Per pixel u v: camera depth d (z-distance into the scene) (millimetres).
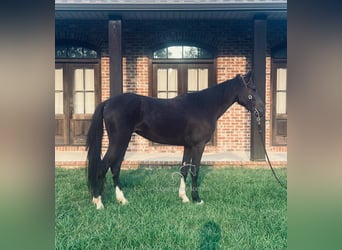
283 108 8789
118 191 4410
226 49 8531
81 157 7578
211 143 8625
